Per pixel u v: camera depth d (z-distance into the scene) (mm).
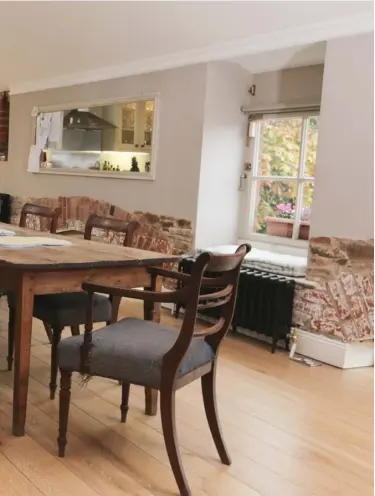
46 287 2129
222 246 4309
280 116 4160
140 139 4680
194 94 4168
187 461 2074
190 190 4254
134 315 4180
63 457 2033
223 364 3279
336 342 3373
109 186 4992
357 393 2926
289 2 3049
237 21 3430
